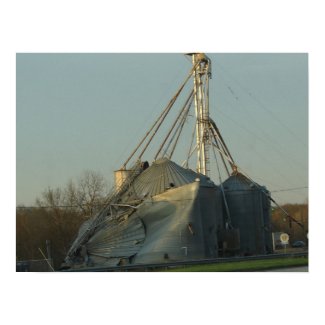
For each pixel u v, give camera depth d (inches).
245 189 3216.0
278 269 1734.7
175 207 2536.9
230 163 3339.1
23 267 2509.8
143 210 2620.6
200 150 3243.1
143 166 3026.6
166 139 3105.3
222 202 3134.8
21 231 3870.6
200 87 3250.5
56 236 3966.5
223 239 2888.8
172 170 2810.0
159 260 2412.6
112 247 2645.2
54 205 3983.8
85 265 2667.3
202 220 2598.4
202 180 2763.3
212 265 1987.0
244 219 3181.6
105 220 2805.1
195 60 3230.8
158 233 2509.8
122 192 2896.2
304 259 2055.9
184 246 2440.9
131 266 1956.2
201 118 3243.1
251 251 3152.1
